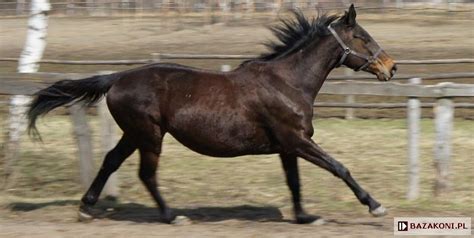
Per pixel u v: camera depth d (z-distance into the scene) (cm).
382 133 1616
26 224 1041
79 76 1276
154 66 1027
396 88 1171
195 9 3103
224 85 995
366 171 1360
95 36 2756
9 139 1324
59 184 1305
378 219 1066
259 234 959
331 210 1134
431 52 2327
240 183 1303
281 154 1022
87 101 1042
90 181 1237
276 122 985
